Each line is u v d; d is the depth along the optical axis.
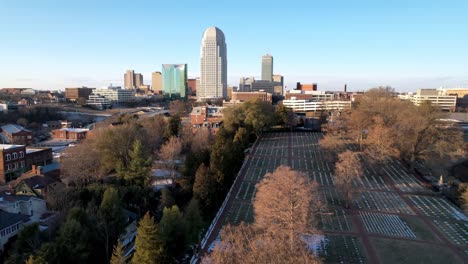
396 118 85.06
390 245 41.62
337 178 57.00
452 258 38.50
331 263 37.41
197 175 54.53
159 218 51.81
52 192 51.88
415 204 55.28
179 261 39.81
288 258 22.06
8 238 42.75
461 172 72.50
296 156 86.44
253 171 73.44
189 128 99.38
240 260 23.34
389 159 81.25
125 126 78.56
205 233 45.41
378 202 56.16
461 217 50.03
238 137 86.69
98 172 66.50
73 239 35.81
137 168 60.53
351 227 46.78
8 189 59.31
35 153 79.12
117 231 43.66
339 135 83.38
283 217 36.19
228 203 55.88
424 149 74.50
